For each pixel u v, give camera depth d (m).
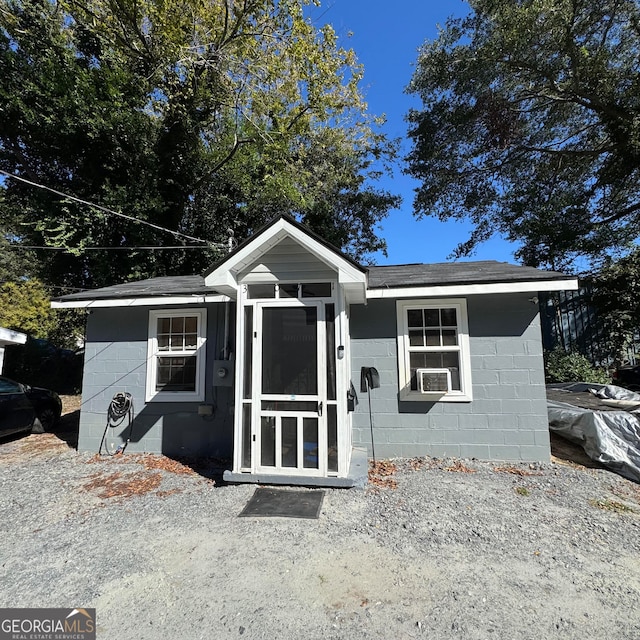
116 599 2.89
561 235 15.62
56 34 12.93
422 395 6.41
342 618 2.66
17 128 12.45
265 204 16.67
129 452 7.04
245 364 5.31
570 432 6.38
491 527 3.97
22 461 6.71
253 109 15.01
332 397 5.12
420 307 6.61
